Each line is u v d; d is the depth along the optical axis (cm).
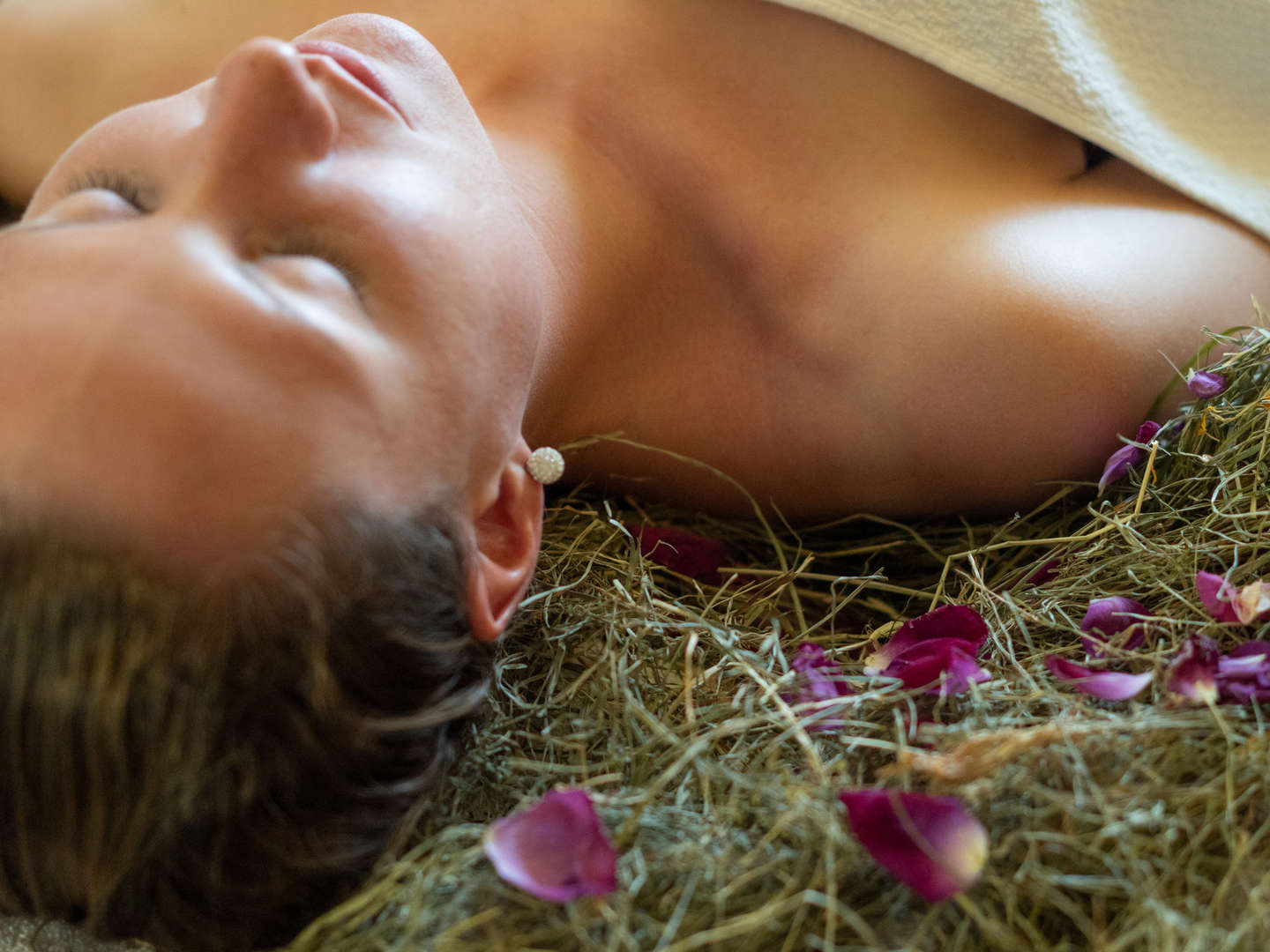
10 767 57
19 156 114
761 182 94
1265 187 94
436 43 98
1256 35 93
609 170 94
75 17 111
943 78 93
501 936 56
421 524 62
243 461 55
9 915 66
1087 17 93
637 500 104
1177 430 85
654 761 66
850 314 92
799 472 98
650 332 97
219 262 59
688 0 94
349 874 61
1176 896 56
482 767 70
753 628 86
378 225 63
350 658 58
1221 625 67
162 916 60
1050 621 74
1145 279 87
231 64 61
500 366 68
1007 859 57
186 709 55
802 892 56
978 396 88
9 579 54
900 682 67
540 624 80
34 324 56
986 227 90
